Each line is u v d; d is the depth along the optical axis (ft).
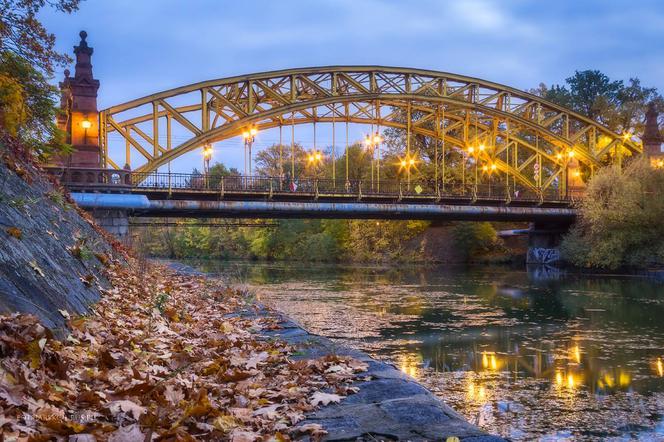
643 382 42.45
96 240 37.14
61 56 58.18
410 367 47.44
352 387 14.26
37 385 10.62
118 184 113.50
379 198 154.92
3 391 9.60
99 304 22.38
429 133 194.70
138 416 10.68
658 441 29.91
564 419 33.58
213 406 11.51
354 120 182.29
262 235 268.21
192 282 50.42
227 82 153.79
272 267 193.06
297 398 13.61
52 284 18.66
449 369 46.73
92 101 117.19
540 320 73.00
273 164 286.87
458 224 220.43
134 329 21.62
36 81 59.06
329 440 10.65
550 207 181.57
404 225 236.63
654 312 80.64
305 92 175.42
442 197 158.71
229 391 13.83
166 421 10.44
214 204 129.29
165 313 27.27
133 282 34.24
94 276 26.96
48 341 13.07
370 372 16.12
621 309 83.92
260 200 137.08
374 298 94.73
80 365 13.64
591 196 167.22
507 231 229.04
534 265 196.95
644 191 157.28
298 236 256.93
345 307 82.99
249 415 11.91
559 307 85.71
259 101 164.96
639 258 156.66
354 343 57.57
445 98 184.55
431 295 101.19
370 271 174.50
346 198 147.95
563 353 53.26
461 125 214.07
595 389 40.55
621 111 253.03
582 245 168.96
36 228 23.66
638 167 163.84
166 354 17.93
